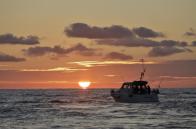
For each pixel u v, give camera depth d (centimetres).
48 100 18725
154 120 9000
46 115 10112
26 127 7869
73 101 17775
